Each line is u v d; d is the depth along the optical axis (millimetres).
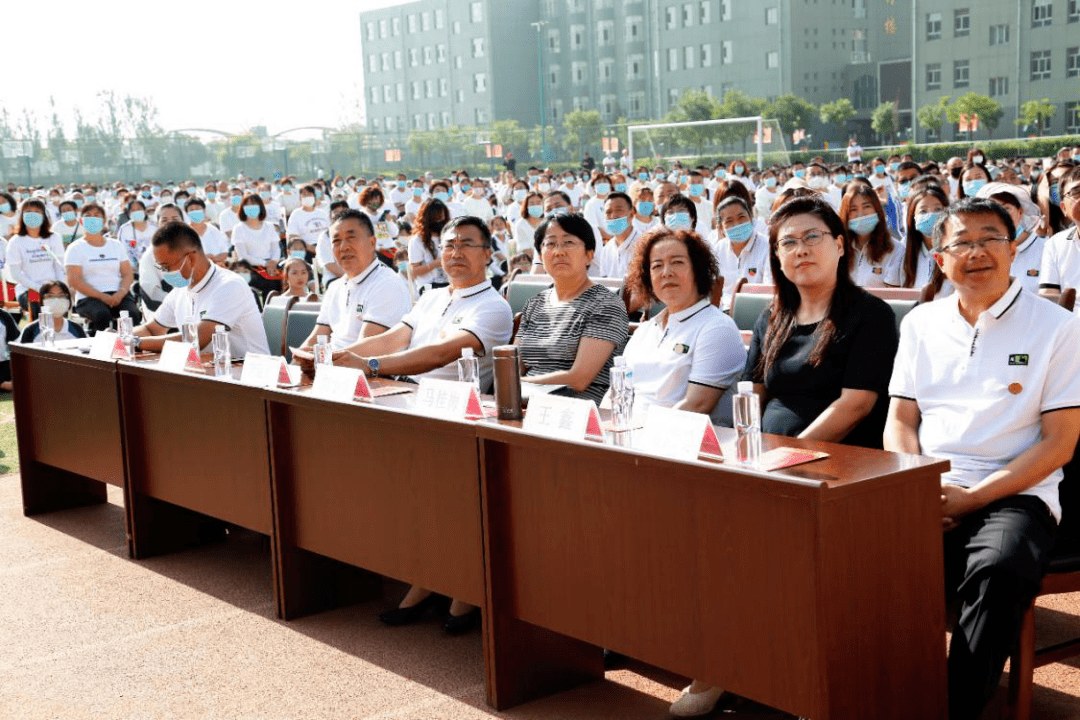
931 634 2596
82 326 9430
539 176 23156
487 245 4594
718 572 2627
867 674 2477
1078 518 3051
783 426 3424
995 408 2979
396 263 11648
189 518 4930
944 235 3029
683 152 33594
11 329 8812
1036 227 5723
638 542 2826
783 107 56844
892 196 8133
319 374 3820
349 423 3695
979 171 9320
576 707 3229
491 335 4508
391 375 4582
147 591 4379
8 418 7723
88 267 9281
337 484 3789
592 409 2926
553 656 3326
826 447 2768
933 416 3113
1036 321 2951
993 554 2699
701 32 70125
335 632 3881
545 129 48188
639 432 3014
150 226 12258
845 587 2416
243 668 3586
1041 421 2945
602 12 76125
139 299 11070
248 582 4449
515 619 3232
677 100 72125
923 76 59562
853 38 69750
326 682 3453
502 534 3219
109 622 4043
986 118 51438
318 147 45688
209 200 21984
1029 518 2795
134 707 3316
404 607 3973
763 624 2537
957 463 3029
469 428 3201
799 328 3475
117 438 4852
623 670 3506
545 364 4332
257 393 4008
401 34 85562
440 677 3461
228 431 4234
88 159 42438
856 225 5723
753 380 3613
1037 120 51906
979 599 2707
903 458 2611
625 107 76188
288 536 4008
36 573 4637
